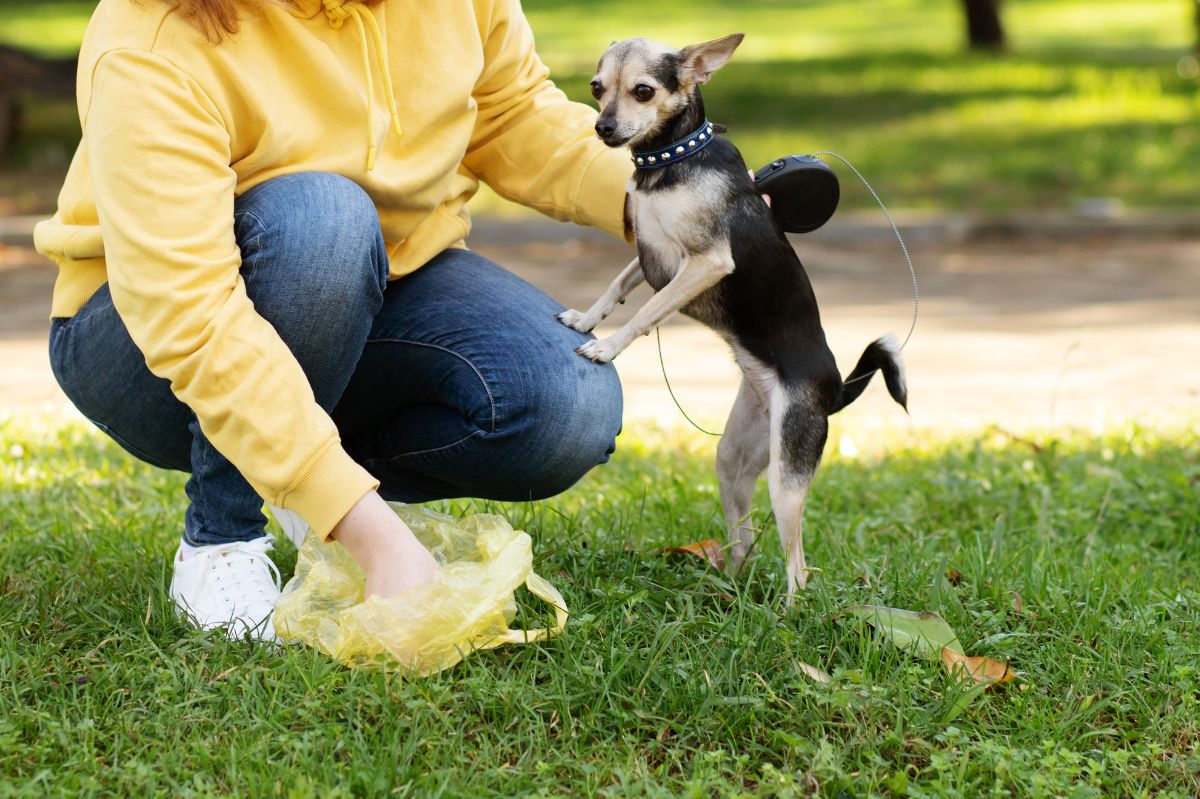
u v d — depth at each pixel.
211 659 2.51
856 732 2.36
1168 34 23.88
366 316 2.61
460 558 2.59
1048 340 7.52
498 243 11.14
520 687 2.40
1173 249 10.67
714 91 17.33
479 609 2.33
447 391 2.79
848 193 12.35
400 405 2.87
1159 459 4.57
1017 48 21.22
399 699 2.33
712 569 3.02
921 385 6.43
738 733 2.37
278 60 2.50
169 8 2.35
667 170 2.90
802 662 2.59
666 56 2.95
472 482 2.86
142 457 2.95
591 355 2.80
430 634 2.32
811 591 2.84
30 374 6.63
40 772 2.12
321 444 2.26
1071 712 2.48
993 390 6.31
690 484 4.05
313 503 2.27
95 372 2.68
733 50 2.93
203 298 2.25
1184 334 7.61
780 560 3.14
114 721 2.31
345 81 2.54
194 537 2.72
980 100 15.98
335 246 2.48
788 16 27.53
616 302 3.03
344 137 2.57
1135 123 14.36
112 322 2.61
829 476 4.26
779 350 2.94
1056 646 2.74
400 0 2.65
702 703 2.41
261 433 2.24
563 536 3.28
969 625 2.81
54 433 4.89
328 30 2.55
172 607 2.72
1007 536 3.63
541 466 2.77
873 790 2.22
